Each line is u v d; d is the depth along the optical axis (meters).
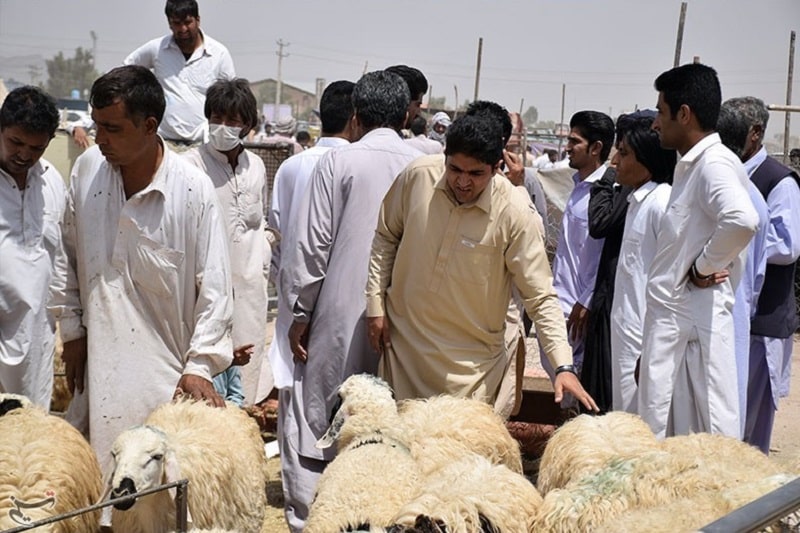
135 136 4.46
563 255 7.13
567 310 7.00
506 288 5.18
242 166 7.44
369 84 5.68
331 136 6.95
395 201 5.20
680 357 4.96
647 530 3.46
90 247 4.71
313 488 5.54
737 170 4.87
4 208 5.33
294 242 5.54
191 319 4.90
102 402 4.76
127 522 4.44
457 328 5.17
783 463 4.54
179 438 4.68
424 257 5.06
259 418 7.77
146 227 4.66
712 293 4.91
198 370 4.77
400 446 4.69
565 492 4.00
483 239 4.97
